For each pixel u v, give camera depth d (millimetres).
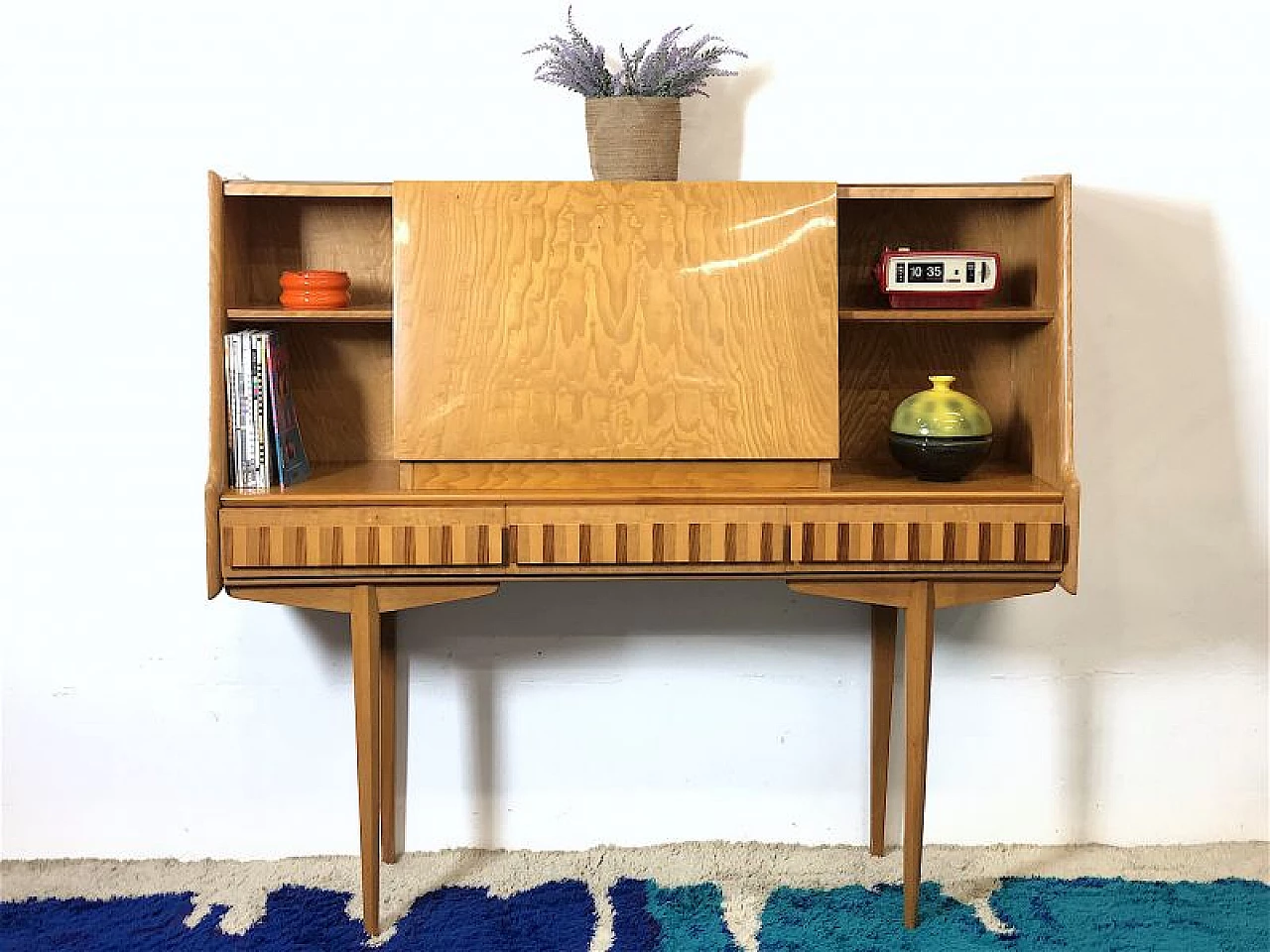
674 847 3059
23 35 2812
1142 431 3035
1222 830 3109
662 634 3027
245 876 2939
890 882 2916
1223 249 2998
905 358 2955
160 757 3006
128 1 2826
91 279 2871
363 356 2918
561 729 3041
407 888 2873
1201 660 3086
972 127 2941
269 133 2875
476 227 2600
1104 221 2979
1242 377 3031
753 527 2553
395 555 2531
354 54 2871
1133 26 2936
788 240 2619
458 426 2582
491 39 2885
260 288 2873
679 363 2604
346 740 3021
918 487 2633
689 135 2920
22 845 3006
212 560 2521
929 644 2621
